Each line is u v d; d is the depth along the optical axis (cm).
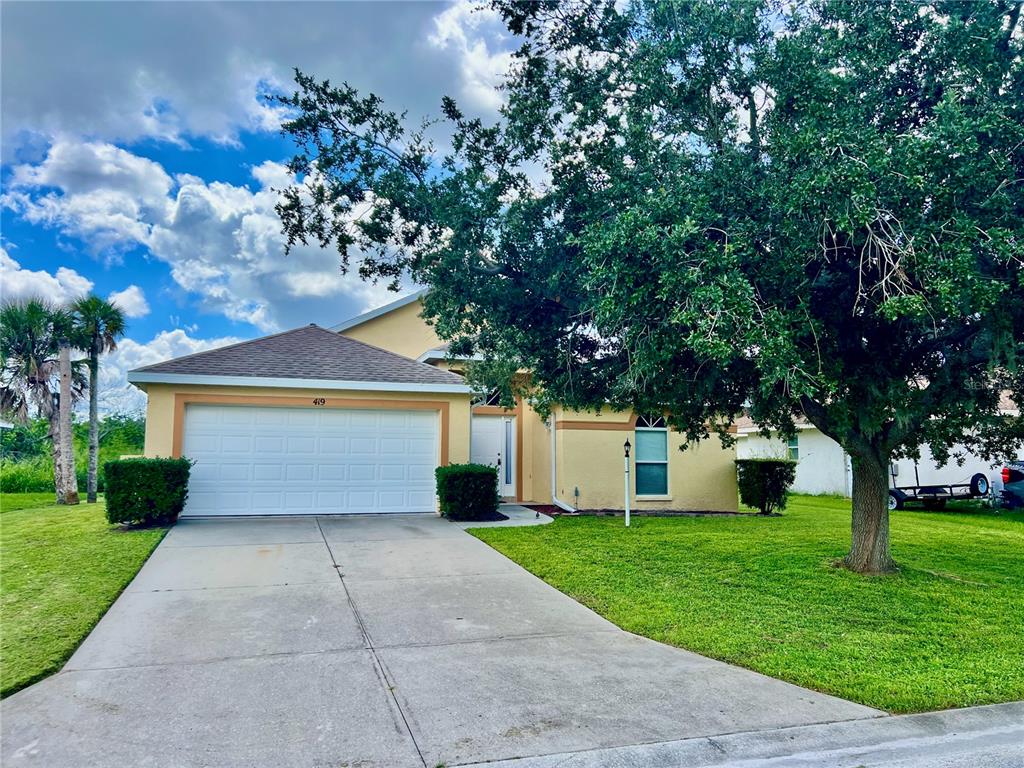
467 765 352
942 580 776
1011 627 603
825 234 573
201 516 1171
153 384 1155
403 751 363
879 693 454
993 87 615
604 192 745
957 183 544
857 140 559
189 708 413
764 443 2477
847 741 389
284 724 393
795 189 565
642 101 744
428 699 433
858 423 724
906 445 885
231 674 470
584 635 577
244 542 945
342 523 1137
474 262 809
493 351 1073
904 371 714
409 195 803
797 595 706
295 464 1224
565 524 1188
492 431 1581
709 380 713
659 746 376
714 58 691
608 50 780
